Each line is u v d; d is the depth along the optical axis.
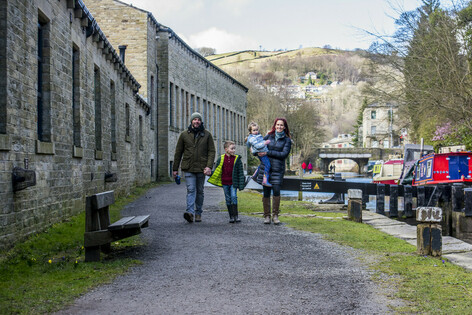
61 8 11.01
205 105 50.69
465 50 23.73
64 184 10.87
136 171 25.53
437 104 23.77
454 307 4.99
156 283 5.95
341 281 6.07
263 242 8.76
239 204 16.34
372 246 8.52
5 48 7.56
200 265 6.91
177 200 17.42
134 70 31.59
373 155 98.56
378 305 5.10
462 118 24.44
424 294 5.46
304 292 5.58
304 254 7.74
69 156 11.35
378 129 106.88
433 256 7.68
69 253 7.84
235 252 7.83
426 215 7.74
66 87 11.34
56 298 5.25
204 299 5.30
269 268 6.76
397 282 6.01
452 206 14.77
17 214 7.87
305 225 11.09
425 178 21.66
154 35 34.72
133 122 24.08
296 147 88.19
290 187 18.56
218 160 11.47
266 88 90.94
